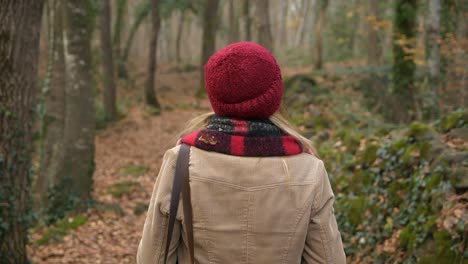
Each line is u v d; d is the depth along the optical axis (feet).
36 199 33.06
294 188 5.16
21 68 15.58
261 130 5.24
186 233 5.23
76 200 30.42
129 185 35.04
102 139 55.21
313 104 42.88
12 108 15.52
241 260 5.12
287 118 5.70
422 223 14.44
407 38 38.70
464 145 16.35
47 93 37.35
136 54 145.07
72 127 31.35
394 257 14.70
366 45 79.82
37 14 16.03
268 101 5.23
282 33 146.72
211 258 5.17
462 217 12.83
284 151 5.26
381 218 16.43
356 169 19.92
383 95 41.34
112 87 62.80
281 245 5.11
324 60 90.22
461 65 29.43
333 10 90.48
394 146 18.31
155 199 5.35
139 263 5.54
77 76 31.30
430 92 32.58
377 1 64.23
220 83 5.22
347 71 50.80
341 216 18.48
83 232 25.22
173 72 109.91
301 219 5.14
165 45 141.49
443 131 18.57
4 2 14.76
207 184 5.16
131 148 51.44
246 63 5.16
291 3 152.56
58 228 25.55
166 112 68.80
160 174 5.46
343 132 26.68
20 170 16.08
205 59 79.36
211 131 5.31
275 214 5.10
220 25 107.96
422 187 15.64
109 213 28.86
